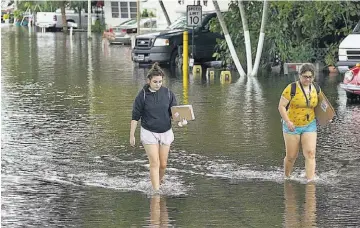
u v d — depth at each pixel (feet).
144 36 172.96
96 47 234.79
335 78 143.95
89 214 55.11
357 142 81.05
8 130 88.12
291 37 161.27
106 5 325.83
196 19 161.07
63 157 74.23
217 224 52.44
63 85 131.54
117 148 78.54
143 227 51.85
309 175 64.80
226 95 118.32
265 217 54.13
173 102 61.77
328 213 55.11
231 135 84.74
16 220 53.47
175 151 76.59
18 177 66.23
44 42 256.73
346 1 152.05
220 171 68.33
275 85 132.36
